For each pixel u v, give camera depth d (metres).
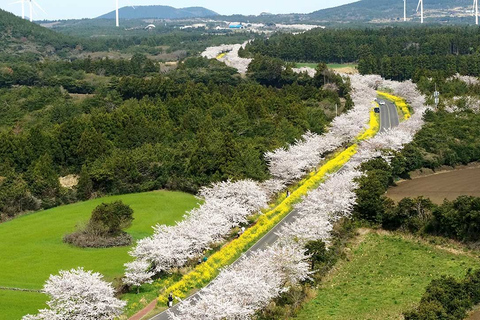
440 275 87.06
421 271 88.94
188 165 132.38
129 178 131.88
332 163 140.12
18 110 188.88
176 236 92.12
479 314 73.12
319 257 88.88
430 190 123.25
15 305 78.62
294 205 110.56
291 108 168.38
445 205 101.44
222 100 182.75
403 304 78.06
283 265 79.38
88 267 91.94
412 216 104.25
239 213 103.88
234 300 68.50
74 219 115.38
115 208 107.38
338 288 84.31
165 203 124.19
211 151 132.62
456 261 91.75
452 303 71.75
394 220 105.31
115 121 154.38
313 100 194.62
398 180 133.12
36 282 86.56
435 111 177.62
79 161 140.62
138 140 150.12
